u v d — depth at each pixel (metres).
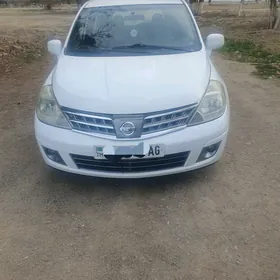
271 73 8.09
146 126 3.14
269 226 3.04
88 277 2.60
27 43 12.52
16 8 46.94
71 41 4.42
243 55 10.44
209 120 3.32
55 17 27.62
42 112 3.46
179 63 3.73
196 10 26.14
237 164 4.00
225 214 3.21
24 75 8.41
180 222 3.12
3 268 2.69
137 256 2.77
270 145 4.43
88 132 3.21
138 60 3.81
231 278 2.55
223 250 2.80
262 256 2.73
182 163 3.33
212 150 3.43
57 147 3.32
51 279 2.59
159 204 3.36
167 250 2.82
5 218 3.24
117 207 3.34
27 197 3.53
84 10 4.79
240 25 19.20
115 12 4.64
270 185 3.61
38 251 2.85
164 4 4.77
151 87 3.27
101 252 2.82
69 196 3.53
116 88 3.28
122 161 3.21
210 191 3.53
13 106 6.11
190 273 2.60
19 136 4.86
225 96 3.60
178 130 3.20
